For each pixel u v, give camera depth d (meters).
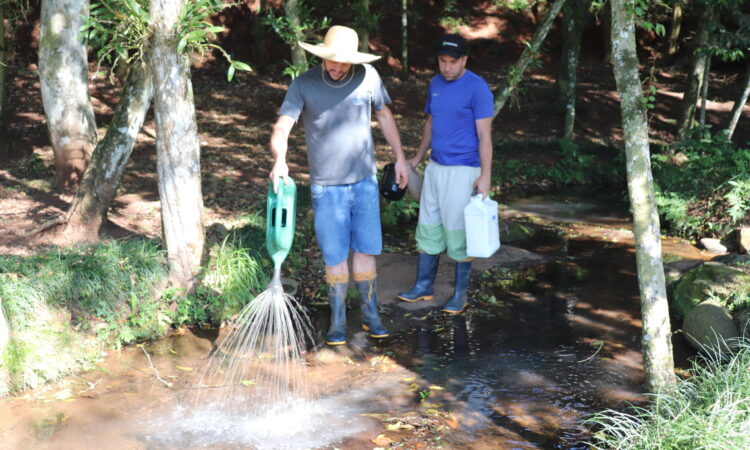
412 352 5.01
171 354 4.98
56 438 3.83
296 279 6.43
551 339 5.25
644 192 3.94
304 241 7.21
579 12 13.57
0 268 5.02
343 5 15.40
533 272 6.92
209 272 5.71
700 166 10.54
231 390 4.43
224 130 13.41
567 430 3.94
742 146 15.53
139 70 6.31
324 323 5.54
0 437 3.83
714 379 4.02
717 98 18.09
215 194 8.77
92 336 5.02
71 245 5.80
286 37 6.75
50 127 7.93
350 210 5.01
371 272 5.21
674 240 8.71
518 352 5.01
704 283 5.72
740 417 3.55
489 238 5.26
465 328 5.44
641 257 3.98
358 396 4.36
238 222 7.22
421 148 5.72
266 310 5.53
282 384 4.52
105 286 5.22
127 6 4.73
